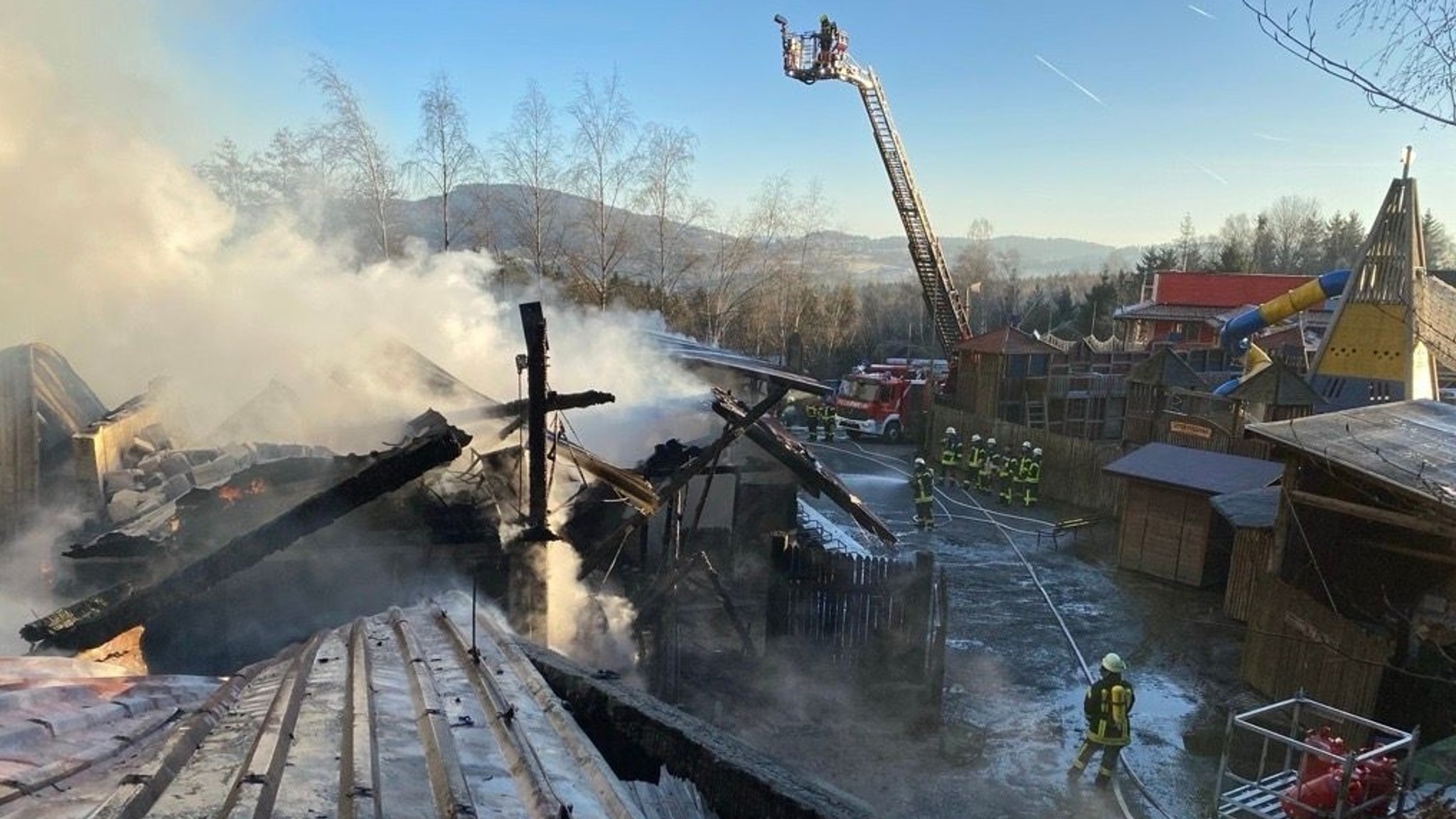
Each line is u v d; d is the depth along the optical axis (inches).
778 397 458.9
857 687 447.8
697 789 130.3
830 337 1995.6
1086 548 771.4
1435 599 449.4
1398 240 782.5
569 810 88.0
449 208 1339.8
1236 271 2783.0
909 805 358.3
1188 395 990.4
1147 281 2645.2
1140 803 363.9
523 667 156.9
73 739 116.6
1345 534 484.1
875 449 1301.7
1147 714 449.1
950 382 1365.7
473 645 163.3
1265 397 832.3
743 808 113.9
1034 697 468.8
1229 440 873.5
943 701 457.1
